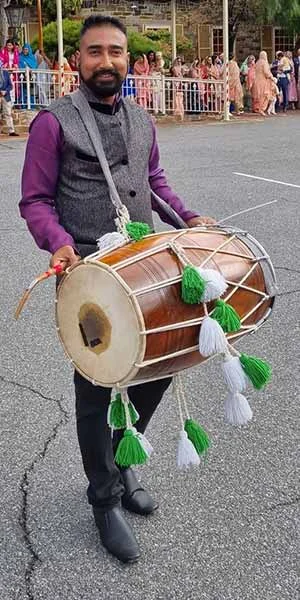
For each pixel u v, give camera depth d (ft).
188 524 11.07
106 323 9.00
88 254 9.92
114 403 9.82
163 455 12.90
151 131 10.36
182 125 66.03
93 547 10.59
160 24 92.38
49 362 16.80
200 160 43.96
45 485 12.12
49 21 86.89
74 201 9.85
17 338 18.11
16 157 45.80
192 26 93.50
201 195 33.88
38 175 9.75
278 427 13.83
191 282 8.80
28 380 15.93
